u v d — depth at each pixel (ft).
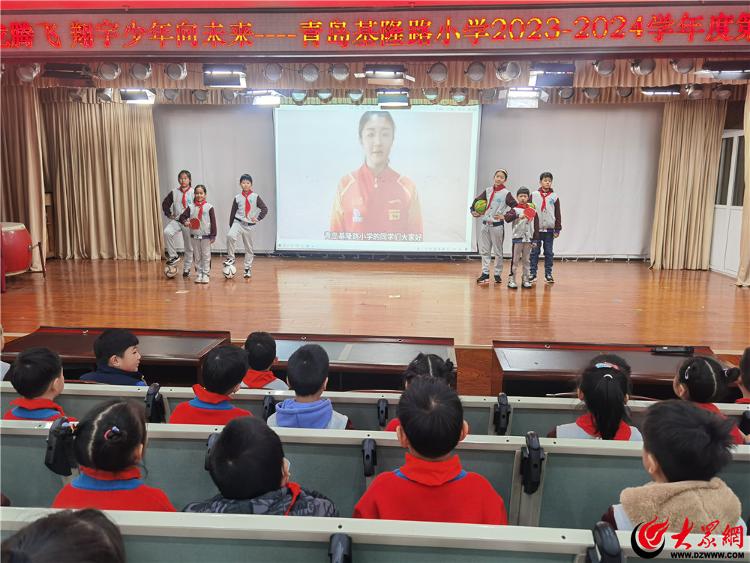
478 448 5.24
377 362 11.76
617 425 5.84
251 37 12.50
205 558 3.30
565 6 11.84
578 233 29.84
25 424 5.55
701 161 27.68
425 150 29.14
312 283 23.29
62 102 28.76
